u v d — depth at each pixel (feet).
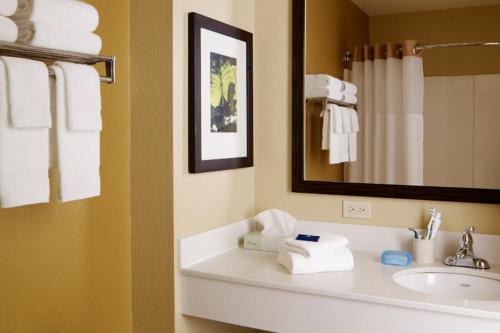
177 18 6.60
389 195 7.33
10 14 4.59
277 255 7.40
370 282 6.18
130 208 6.93
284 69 7.97
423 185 7.17
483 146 6.84
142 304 6.95
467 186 6.95
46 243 5.84
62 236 6.02
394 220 7.41
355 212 7.62
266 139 8.15
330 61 7.60
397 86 7.21
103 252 6.56
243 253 7.50
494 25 6.70
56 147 5.17
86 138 5.38
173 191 6.64
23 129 4.78
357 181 7.53
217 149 7.30
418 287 6.68
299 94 7.82
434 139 7.07
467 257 6.76
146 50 6.72
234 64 7.61
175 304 6.76
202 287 6.68
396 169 7.29
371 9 7.29
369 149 7.43
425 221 7.24
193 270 6.68
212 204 7.36
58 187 5.16
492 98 6.76
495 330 5.32
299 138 7.85
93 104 5.40
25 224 5.60
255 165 8.25
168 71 6.59
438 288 6.71
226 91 7.45
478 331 5.38
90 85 5.36
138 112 6.82
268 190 8.19
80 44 5.16
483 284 6.55
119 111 6.71
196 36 6.78
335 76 7.58
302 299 6.12
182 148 6.76
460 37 6.86
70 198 5.22
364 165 7.47
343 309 5.92
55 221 5.94
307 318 6.12
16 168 4.73
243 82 7.85
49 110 4.96
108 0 6.50
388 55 7.23
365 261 7.06
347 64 7.49
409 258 6.86
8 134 4.67
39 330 5.79
